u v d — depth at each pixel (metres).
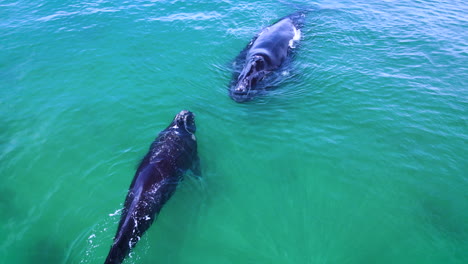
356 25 21.45
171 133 11.86
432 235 9.29
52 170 11.08
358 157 11.66
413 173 11.09
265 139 12.44
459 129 12.88
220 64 17.05
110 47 17.69
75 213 9.70
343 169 11.22
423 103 14.22
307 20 22.22
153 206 9.46
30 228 9.30
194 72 16.16
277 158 11.66
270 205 10.05
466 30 20.75
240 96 14.57
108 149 11.90
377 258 8.71
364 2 25.28
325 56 17.94
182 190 10.27
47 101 14.04
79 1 22.62
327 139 12.40
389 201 10.20
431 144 12.18
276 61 17.36
